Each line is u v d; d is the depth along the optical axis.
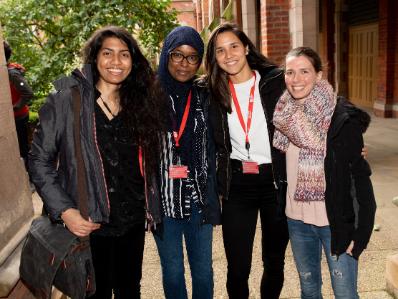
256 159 2.35
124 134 2.02
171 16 6.50
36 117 6.41
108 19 6.02
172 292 2.45
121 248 2.16
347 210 1.96
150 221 2.17
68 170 1.90
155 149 2.10
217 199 2.36
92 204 1.90
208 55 2.31
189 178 2.30
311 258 2.23
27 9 6.15
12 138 2.27
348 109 1.93
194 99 2.33
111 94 2.04
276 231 2.44
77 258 1.88
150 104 2.08
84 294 1.88
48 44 6.35
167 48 2.23
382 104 10.70
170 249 2.38
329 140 1.93
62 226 1.95
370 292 3.01
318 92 2.00
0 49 2.15
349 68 13.62
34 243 1.93
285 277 3.24
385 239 3.81
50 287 1.86
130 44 1.99
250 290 3.10
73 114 1.87
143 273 3.44
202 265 2.44
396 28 10.19
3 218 2.14
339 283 2.06
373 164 6.34
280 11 7.09
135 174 2.07
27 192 2.44
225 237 2.45
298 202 2.12
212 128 2.34
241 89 2.35
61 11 6.17
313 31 6.62
